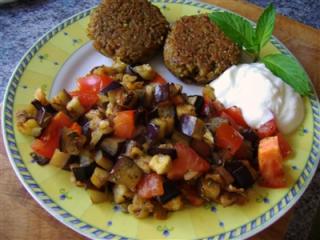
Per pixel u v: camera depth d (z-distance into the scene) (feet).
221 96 0.94
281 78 0.92
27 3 1.36
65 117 0.84
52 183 0.80
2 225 0.80
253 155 0.84
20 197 0.83
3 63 1.24
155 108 0.85
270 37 1.01
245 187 0.79
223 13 0.98
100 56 1.04
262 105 0.89
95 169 0.79
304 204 1.05
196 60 0.97
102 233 0.75
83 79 0.92
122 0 1.06
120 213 0.78
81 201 0.79
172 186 0.77
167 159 0.75
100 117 0.84
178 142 0.81
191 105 0.86
